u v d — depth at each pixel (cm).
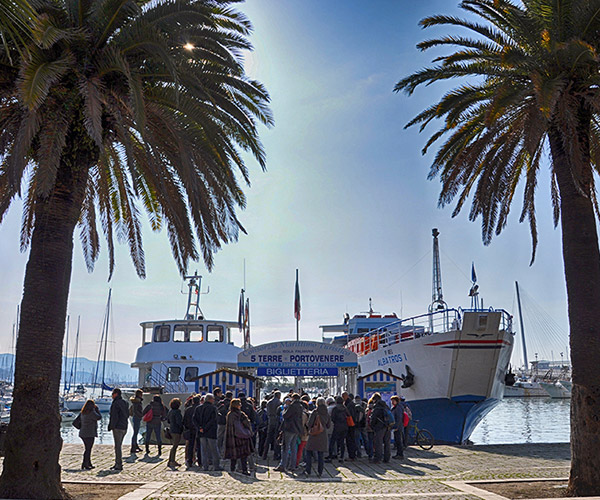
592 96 1116
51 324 941
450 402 2100
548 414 5822
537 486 1089
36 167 1060
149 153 1040
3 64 995
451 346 2064
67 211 992
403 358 2303
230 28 1321
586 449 1005
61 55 956
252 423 1481
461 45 1357
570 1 1098
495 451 1756
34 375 913
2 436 1524
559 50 1091
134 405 1670
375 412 1480
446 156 1527
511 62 1149
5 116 1102
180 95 1120
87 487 1062
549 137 1212
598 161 1425
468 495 977
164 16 1046
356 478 1213
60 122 960
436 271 3281
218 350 2905
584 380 1040
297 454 1373
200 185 1218
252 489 1052
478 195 1487
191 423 1381
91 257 1583
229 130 1407
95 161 1055
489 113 1140
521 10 1252
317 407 1273
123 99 1035
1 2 661
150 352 2903
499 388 2241
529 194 1534
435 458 1583
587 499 896
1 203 1286
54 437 919
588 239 1112
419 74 1402
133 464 1417
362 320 3297
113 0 966
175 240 1357
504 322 2139
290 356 2227
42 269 952
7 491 866
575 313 1086
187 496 951
